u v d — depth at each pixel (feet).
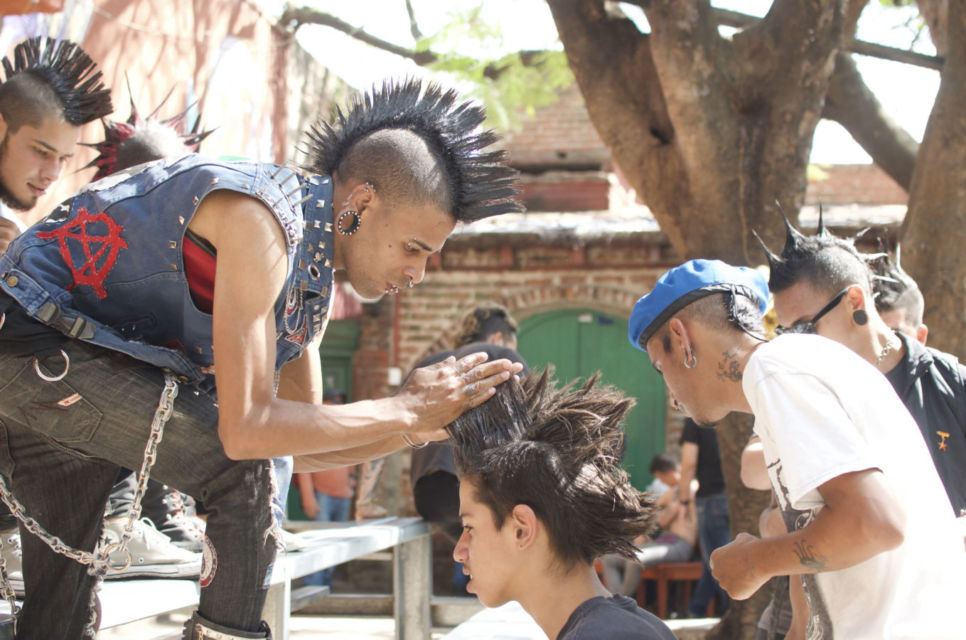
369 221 7.09
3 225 10.11
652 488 28.58
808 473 6.10
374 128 7.30
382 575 34.14
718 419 7.72
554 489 6.17
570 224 33.37
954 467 9.12
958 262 16.02
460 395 6.69
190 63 25.22
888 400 6.53
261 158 29.94
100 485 7.72
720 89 17.51
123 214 6.81
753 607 17.92
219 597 6.91
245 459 6.59
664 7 17.20
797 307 9.27
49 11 18.08
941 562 6.36
